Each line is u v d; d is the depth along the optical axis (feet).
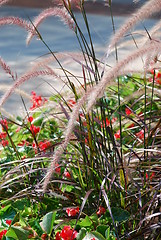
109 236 9.76
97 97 7.88
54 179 11.18
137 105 16.90
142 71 10.49
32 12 53.47
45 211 11.02
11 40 48.26
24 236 9.27
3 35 50.90
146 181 11.08
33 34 10.96
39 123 15.93
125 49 22.43
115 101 17.43
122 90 17.84
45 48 43.57
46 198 11.14
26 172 11.80
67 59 13.05
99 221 10.13
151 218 10.25
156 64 10.55
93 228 10.19
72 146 12.01
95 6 50.90
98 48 25.39
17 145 15.35
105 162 10.93
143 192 10.52
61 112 12.92
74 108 8.57
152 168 11.46
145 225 10.34
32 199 11.25
